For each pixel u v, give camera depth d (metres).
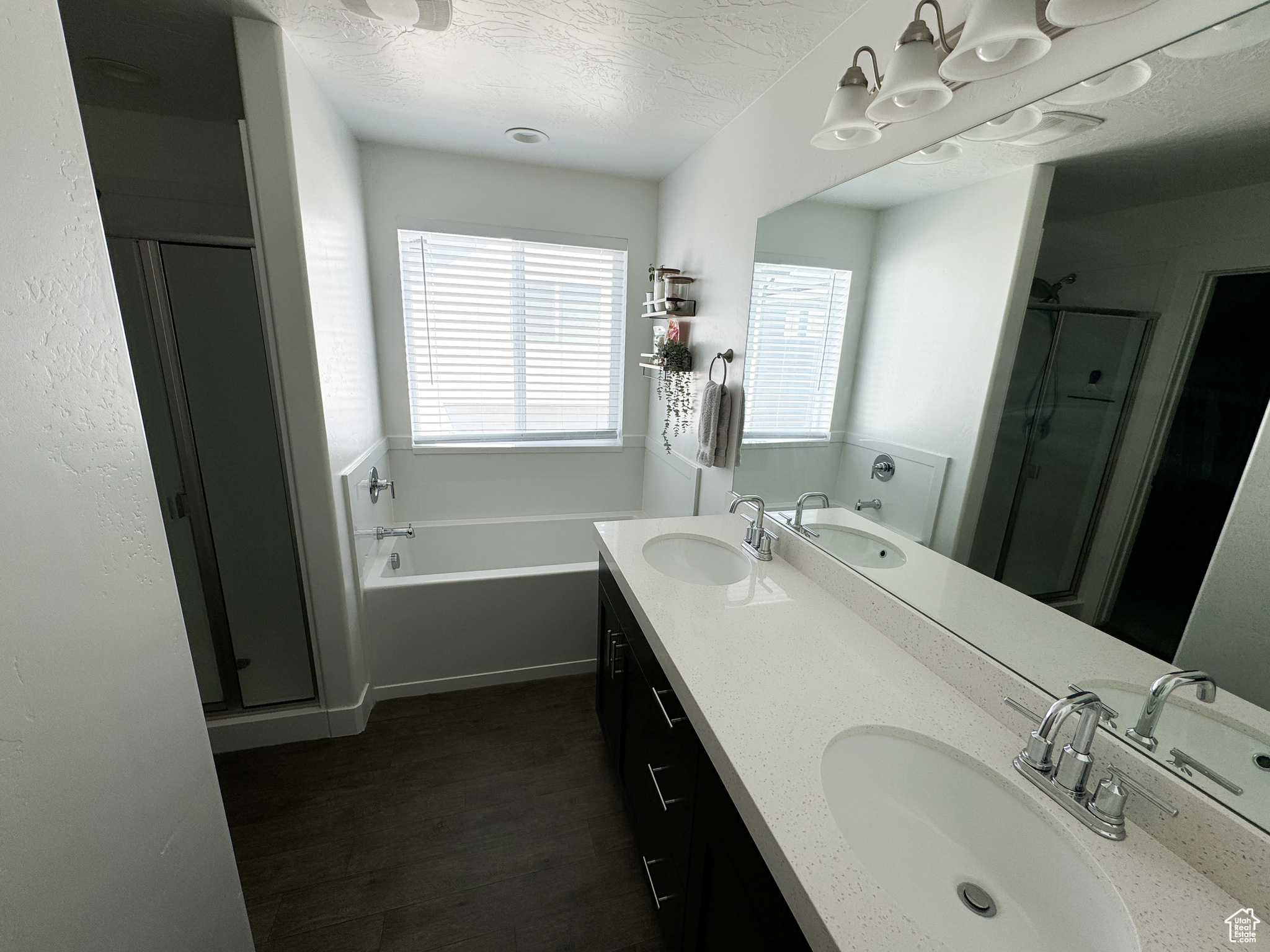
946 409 1.12
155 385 1.67
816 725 0.93
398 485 2.94
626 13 1.37
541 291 2.93
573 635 2.38
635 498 3.39
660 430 3.01
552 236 2.82
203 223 2.21
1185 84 0.71
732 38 1.48
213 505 1.79
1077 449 0.87
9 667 0.50
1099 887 0.68
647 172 2.75
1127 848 0.71
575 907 1.41
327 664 1.95
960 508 1.09
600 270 2.99
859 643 1.22
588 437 3.25
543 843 1.59
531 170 2.70
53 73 0.56
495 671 2.32
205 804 0.83
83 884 0.59
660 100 1.88
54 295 0.56
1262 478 0.65
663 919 1.25
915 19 0.92
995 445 1.02
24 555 0.52
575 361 3.10
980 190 1.03
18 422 0.51
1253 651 0.66
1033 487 0.94
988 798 0.84
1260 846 0.63
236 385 1.72
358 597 2.05
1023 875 0.77
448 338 2.86
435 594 2.16
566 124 2.14
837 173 1.45
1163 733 0.75
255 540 1.85
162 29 1.50
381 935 1.33
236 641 1.92
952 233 1.10
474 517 3.12
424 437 2.96
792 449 1.68
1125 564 0.81
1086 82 0.83
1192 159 0.70
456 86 1.83
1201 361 0.70
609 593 1.76
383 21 1.45
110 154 2.08
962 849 0.84
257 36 1.45
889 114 1.06
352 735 2.01
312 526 1.81
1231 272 0.66
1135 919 0.62
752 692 1.02
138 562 0.69
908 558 1.22
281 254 1.59
